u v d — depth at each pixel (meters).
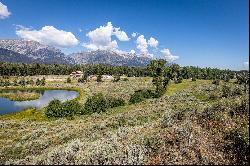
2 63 187.38
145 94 82.94
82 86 136.25
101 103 63.69
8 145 32.28
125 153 15.36
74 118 56.81
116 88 117.38
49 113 59.97
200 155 14.55
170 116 23.62
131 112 48.34
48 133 38.22
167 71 126.31
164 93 91.62
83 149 17.25
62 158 15.41
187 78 158.00
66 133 34.41
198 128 18.33
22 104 88.12
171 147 16.00
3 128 47.94
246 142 14.64
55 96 107.00
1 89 128.88
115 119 40.06
